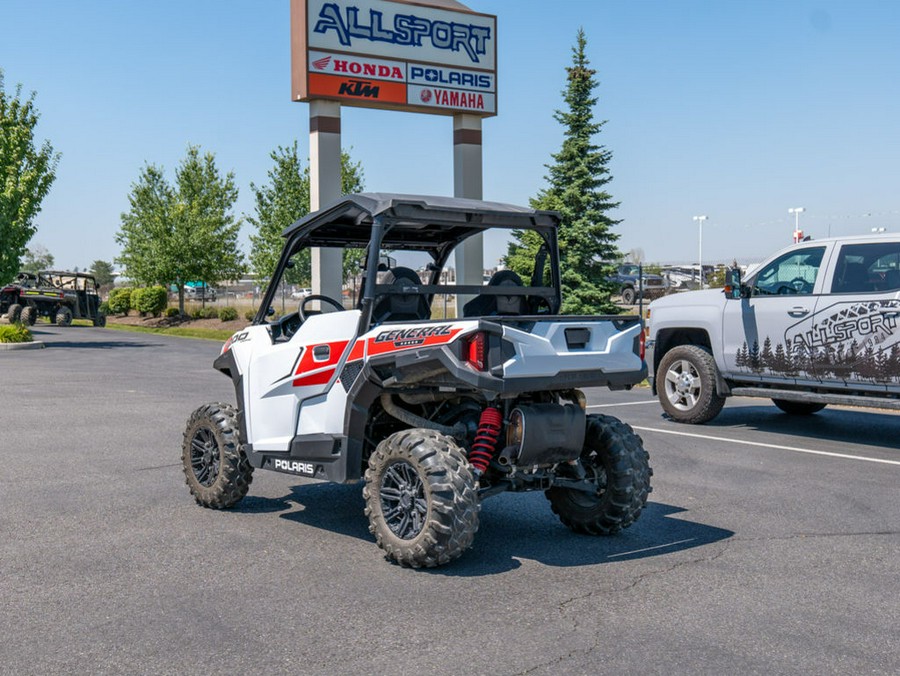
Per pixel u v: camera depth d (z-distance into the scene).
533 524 6.68
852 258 10.13
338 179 18.42
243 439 6.81
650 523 6.71
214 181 41.81
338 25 17.97
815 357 10.27
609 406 13.24
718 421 11.83
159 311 42.72
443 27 19.23
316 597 5.01
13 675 4.00
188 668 4.07
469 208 6.01
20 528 6.46
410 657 4.20
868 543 6.19
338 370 5.96
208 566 5.58
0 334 25.91
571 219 30.22
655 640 4.41
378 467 5.59
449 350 5.33
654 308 12.10
